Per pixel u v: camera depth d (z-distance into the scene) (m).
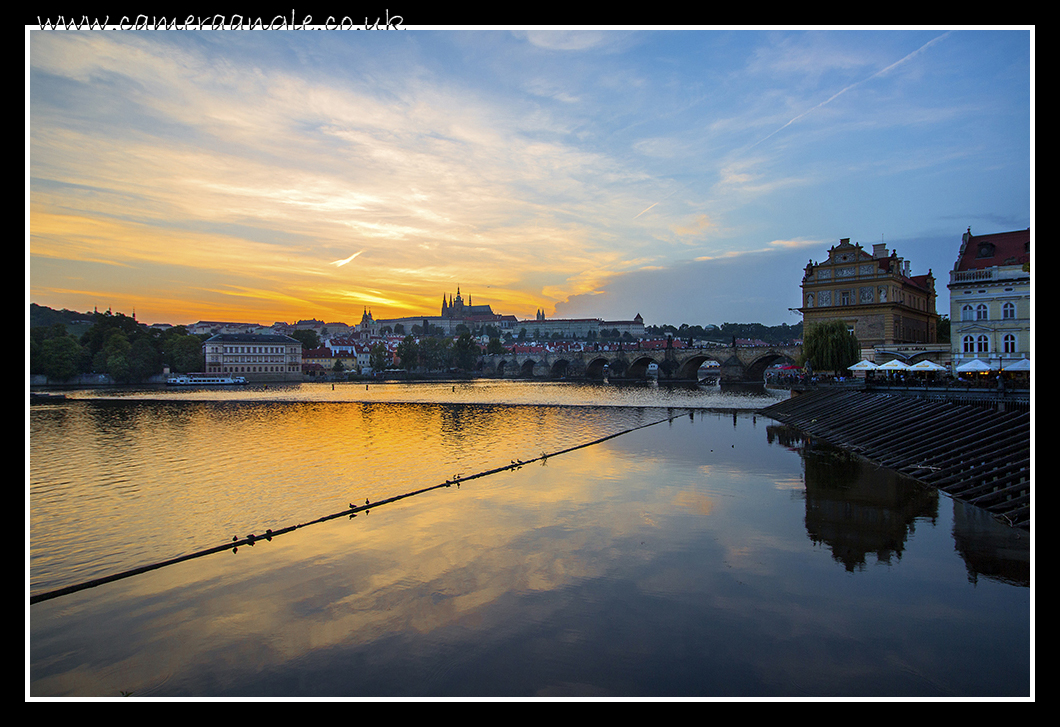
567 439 61.47
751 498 33.28
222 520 30.31
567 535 26.59
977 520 28.17
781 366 165.62
